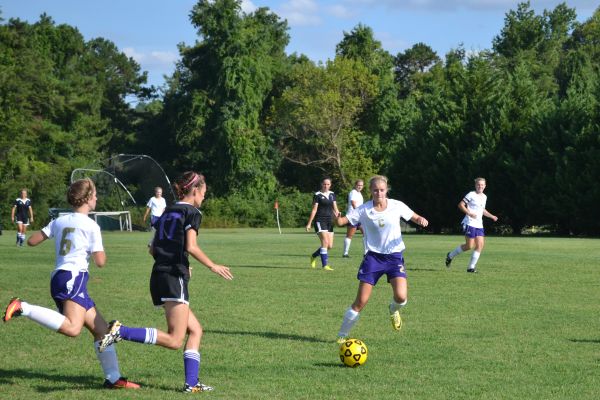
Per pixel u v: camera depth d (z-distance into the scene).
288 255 31.31
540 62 110.19
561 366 10.02
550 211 58.16
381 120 93.81
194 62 97.56
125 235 56.38
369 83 95.31
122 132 113.81
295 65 103.06
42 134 89.00
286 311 15.02
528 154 59.59
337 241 43.91
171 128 101.75
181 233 8.70
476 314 14.55
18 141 81.12
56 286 8.73
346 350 10.01
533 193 59.00
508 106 63.12
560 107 60.22
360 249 35.88
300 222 85.50
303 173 98.31
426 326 13.19
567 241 45.22
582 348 11.24
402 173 68.06
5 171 79.50
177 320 8.68
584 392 8.66
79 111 100.44
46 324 8.41
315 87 93.56
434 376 9.46
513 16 120.75
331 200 24.61
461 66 70.06
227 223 81.50
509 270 23.89
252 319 14.00
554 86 98.81
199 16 94.56
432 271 23.55
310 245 39.31
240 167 89.44
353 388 8.84
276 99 100.00
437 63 115.75
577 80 68.19
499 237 54.47
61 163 89.00
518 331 12.68
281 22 113.31
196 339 8.87
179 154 103.06
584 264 26.31
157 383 9.11
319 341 11.88
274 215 84.25
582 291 18.27
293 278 21.44
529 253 32.62
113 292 17.98
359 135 94.94
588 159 56.38
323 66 95.25
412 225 68.88
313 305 15.88
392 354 10.82
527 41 119.06
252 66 93.06
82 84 106.00
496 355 10.74
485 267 25.05
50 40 108.75
